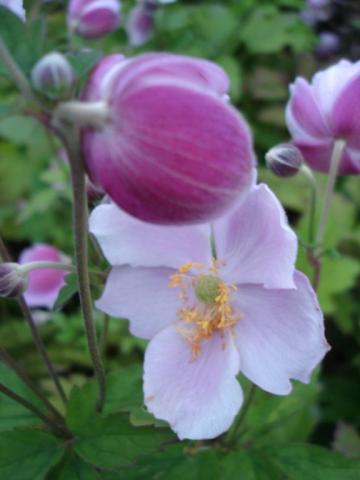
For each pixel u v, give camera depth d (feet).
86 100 0.33
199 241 0.48
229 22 1.38
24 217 1.15
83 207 0.36
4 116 0.33
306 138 0.60
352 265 0.87
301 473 0.56
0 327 1.05
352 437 0.83
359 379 0.96
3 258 0.56
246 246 0.47
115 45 1.35
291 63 1.47
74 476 0.51
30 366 0.98
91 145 0.32
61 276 0.85
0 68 0.35
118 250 0.48
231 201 0.34
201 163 0.32
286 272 0.42
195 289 0.49
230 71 1.30
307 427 0.73
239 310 0.48
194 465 0.57
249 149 0.34
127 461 0.51
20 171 1.29
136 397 0.57
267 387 0.46
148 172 0.32
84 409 0.52
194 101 0.32
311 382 0.64
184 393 0.47
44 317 1.04
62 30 1.33
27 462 0.52
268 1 1.48
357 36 1.53
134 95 0.31
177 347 0.48
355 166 0.60
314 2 1.48
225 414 0.45
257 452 0.59
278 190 1.09
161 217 0.34
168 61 0.33
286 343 0.46
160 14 1.32
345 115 0.56
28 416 0.57
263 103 1.36
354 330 0.98
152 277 0.50
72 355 0.99
